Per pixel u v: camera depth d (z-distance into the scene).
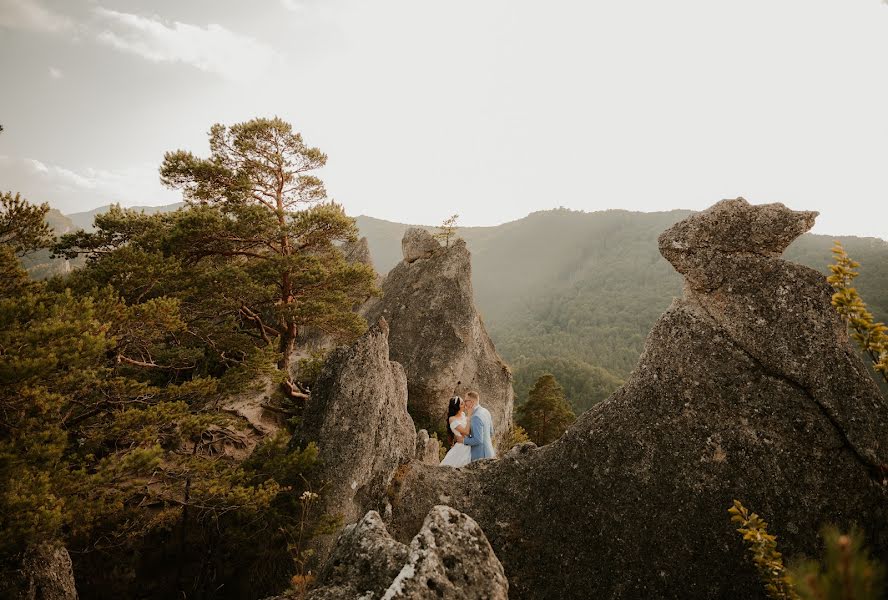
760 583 4.50
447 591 3.68
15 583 5.95
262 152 15.70
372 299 25.70
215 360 13.83
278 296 14.91
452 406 9.50
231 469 8.84
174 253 13.25
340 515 8.95
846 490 4.55
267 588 8.32
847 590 1.52
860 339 3.12
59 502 5.53
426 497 6.25
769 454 4.93
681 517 5.04
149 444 7.70
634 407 5.75
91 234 13.09
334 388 10.16
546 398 38.88
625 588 4.96
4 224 8.96
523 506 5.88
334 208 14.74
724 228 5.67
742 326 5.38
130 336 8.83
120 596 8.38
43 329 5.63
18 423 6.08
